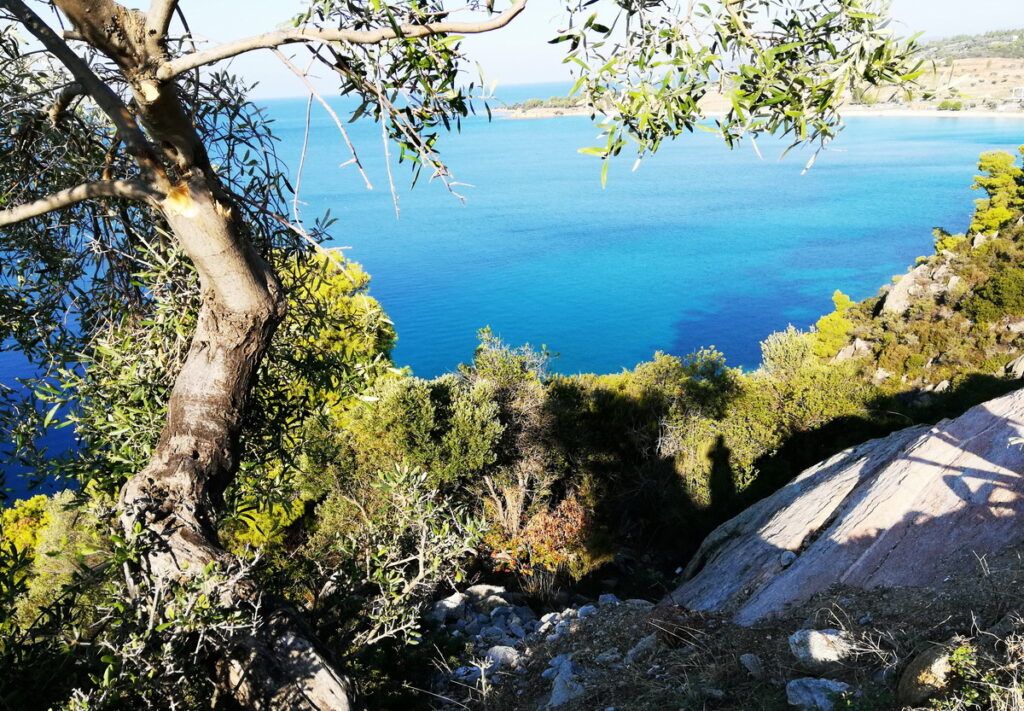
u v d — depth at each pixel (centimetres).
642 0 228
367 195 17688
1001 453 612
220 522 542
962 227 10775
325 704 398
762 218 12912
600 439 2095
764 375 2270
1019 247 3098
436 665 650
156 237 489
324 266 533
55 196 372
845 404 2005
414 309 8025
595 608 791
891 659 443
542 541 1677
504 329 7081
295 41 280
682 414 2062
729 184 18288
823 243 10381
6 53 384
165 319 481
